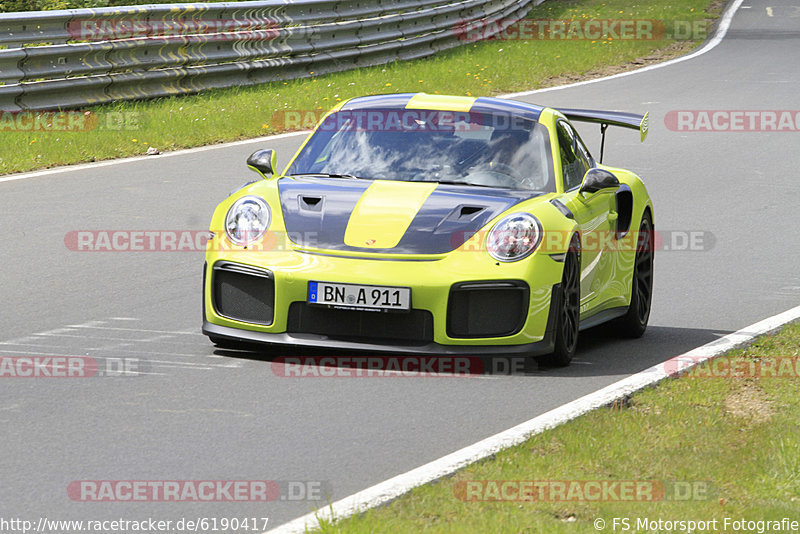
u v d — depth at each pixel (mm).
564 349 22969
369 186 23750
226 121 54875
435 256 21922
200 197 40781
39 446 17234
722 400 20828
